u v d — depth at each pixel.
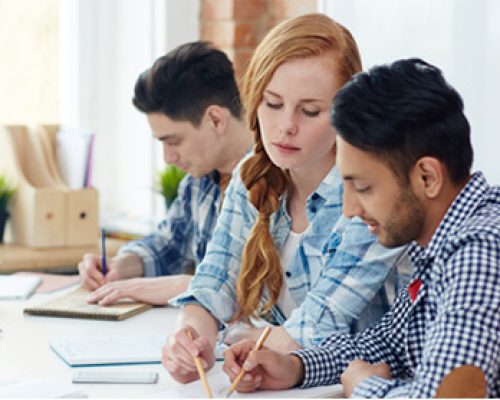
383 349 1.73
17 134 3.37
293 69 1.78
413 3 2.84
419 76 1.44
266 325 2.08
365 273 1.84
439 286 1.46
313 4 3.30
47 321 2.13
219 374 1.73
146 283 2.29
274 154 1.83
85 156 3.31
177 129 2.40
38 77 3.72
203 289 2.00
